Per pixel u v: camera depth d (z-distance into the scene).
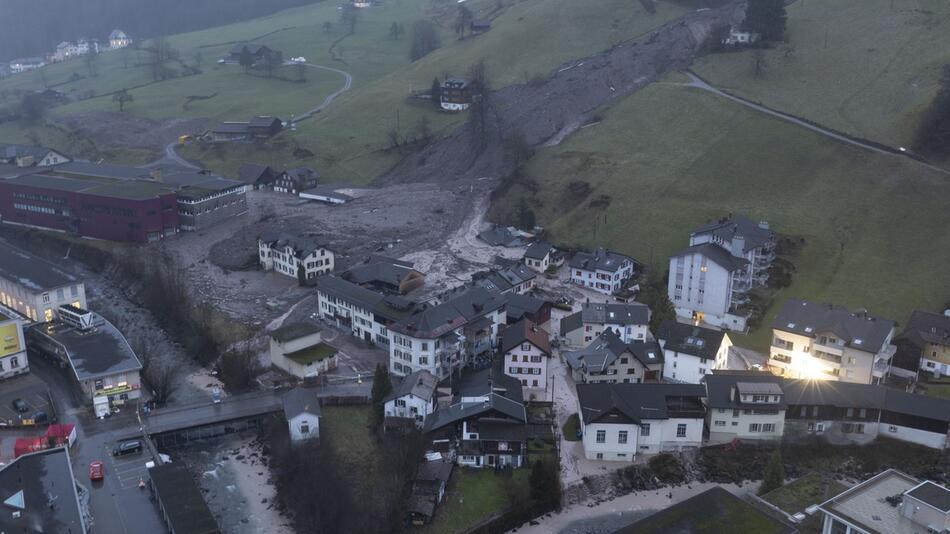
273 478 89.75
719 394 96.00
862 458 93.38
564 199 182.62
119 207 172.62
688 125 198.50
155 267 146.25
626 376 109.31
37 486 76.56
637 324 119.62
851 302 130.12
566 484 88.31
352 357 117.94
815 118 189.25
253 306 139.00
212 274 155.25
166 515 75.44
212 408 100.69
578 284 149.38
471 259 161.75
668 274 144.75
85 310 121.12
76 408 100.94
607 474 90.50
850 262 140.50
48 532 69.00
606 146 198.75
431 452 90.50
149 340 125.56
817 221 153.00
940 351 111.00
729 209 162.88
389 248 168.38
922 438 94.31
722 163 179.38
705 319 133.00
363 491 83.25
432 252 166.12
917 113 177.00
